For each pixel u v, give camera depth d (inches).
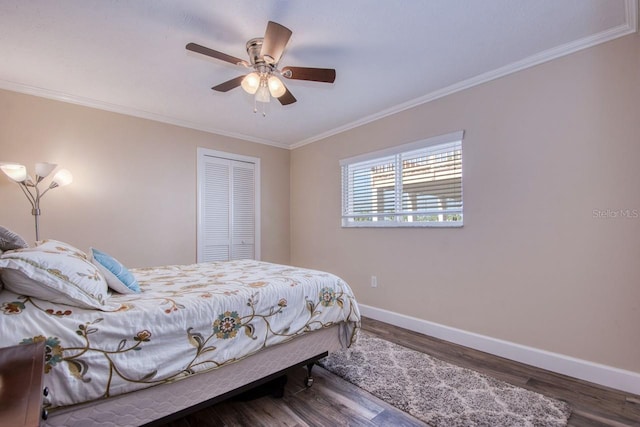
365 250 140.3
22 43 82.5
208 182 152.3
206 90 111.5
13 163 96.2
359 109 129.6
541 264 90.0
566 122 85.9
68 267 49.8
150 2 67.7
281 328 69.6
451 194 111.0
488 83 101.0
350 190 148.7
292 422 65.5
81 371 44.8
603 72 80.4
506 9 70.7
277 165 178.9
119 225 126.4
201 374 58.1
